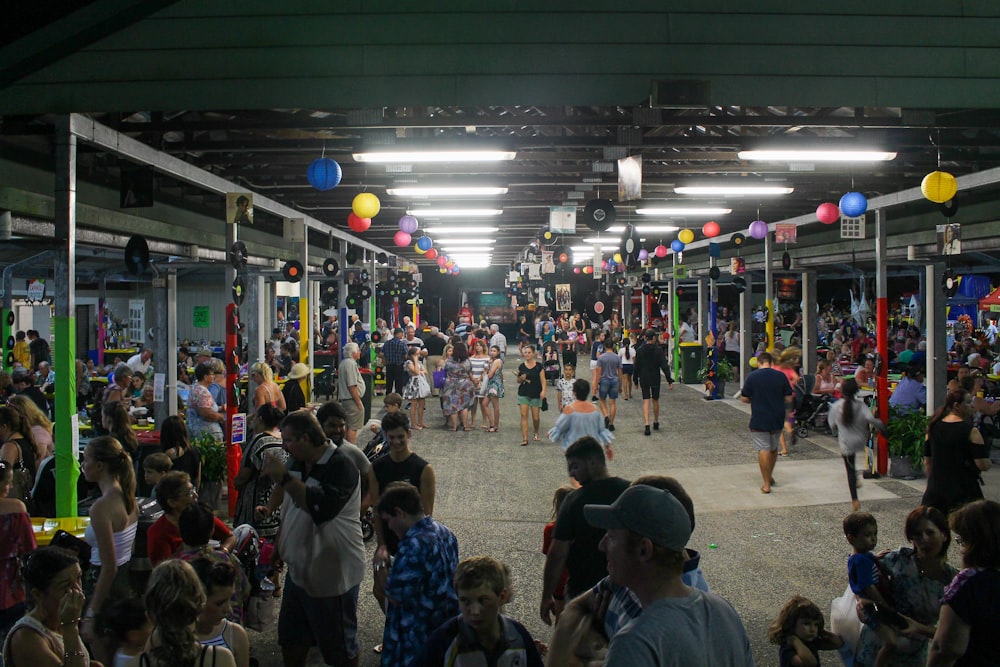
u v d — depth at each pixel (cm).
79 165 881
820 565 729
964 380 1134
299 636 469
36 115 726
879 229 1152
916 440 1046
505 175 1155
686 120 780
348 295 1991
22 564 456
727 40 727
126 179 804
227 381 849
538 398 1339
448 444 1341
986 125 834
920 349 1798
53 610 351
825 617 605
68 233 684
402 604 392
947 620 323
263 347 1463
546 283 3319
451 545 411
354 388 1200
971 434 673
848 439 912
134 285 2311
